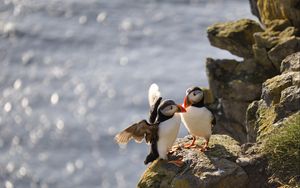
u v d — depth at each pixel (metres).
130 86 63.16
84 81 65.88
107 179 46.84
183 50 69.94
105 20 80.31
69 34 77.00
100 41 75.38
